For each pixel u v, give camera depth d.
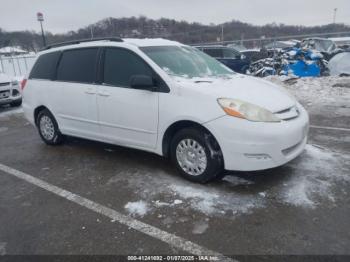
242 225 2.95
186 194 3.57
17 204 3.61
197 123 3.64
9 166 4.82
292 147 3.64
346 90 9.39
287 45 20.12
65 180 4.18
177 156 3.92
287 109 3.70
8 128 7.47
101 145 5.58
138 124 4.15
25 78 5.91
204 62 4.70
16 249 2.79
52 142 5.63
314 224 2.90
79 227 3.07
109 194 3.70
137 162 4.64
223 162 3.61
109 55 4.50
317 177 3.80
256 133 3.32
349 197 3.33
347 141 5.11
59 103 5.18
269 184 3.69
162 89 3.87
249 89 3.86
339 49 16.03
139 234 2.90
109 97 4.38
